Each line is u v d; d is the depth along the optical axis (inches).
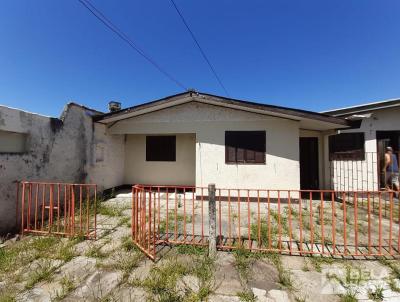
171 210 254.1
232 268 126.2
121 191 359.6
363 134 330.3
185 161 376.8
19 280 115.5
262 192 292.2
